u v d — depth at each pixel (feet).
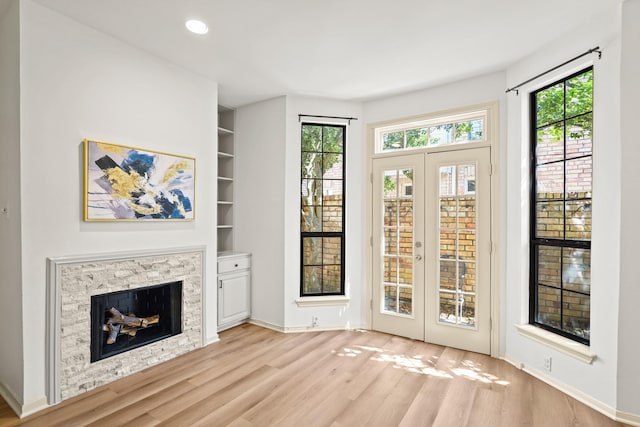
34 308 7.07
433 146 11.34
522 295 9.43
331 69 10.16
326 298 12.51
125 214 8.52
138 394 7.85
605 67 7.21
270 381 8.54
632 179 6.71
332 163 12.97
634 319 6.74
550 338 8.39
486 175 10.41
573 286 8.29
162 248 9.45
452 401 7.69
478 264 10.53
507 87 9.98
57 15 7.34
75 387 7.70
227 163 13.97
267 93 12.15
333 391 8.09
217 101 11.89
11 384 7.31
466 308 10.82
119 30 8.07
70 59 7.56
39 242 7.11
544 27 7.85
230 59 9.57
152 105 9.27
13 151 7.02
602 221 7.29
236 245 13.66
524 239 9.42
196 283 10.48
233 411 7.20
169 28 7.98
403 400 7.72
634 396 6.79
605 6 7.03
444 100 11.16
